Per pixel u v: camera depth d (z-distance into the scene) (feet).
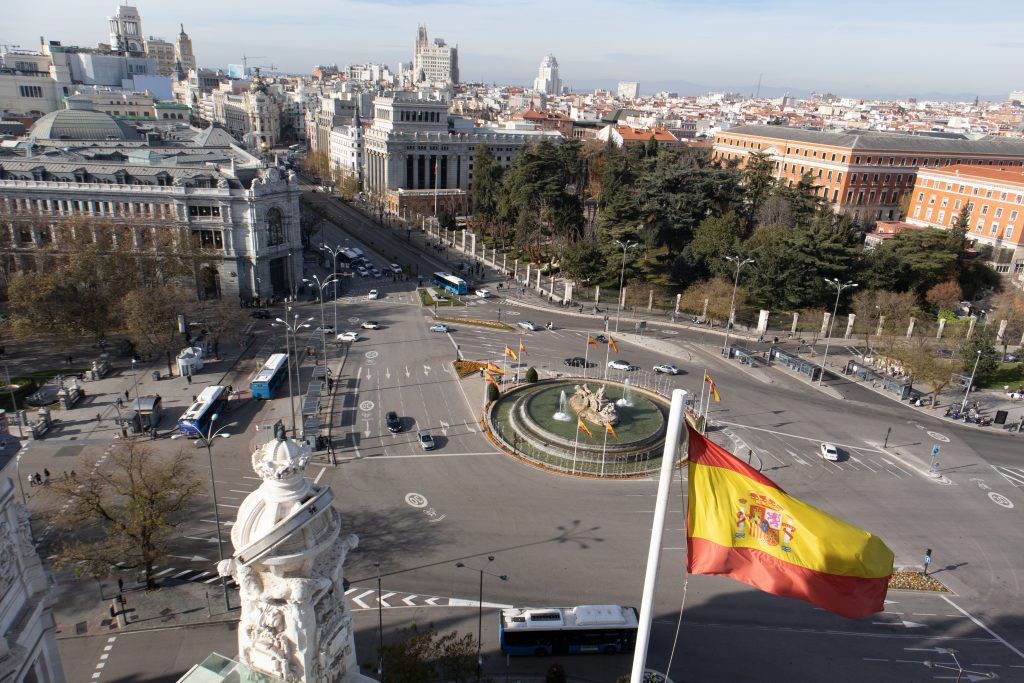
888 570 78.07
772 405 303.89
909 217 589.73
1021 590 188.44
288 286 436.35
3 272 372.17
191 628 161.48
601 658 160.76
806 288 410.72
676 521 213.05
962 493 237.04
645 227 496.23
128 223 381.40
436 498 219.61
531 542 199.41
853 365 345.31
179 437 249.96
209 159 465.06
